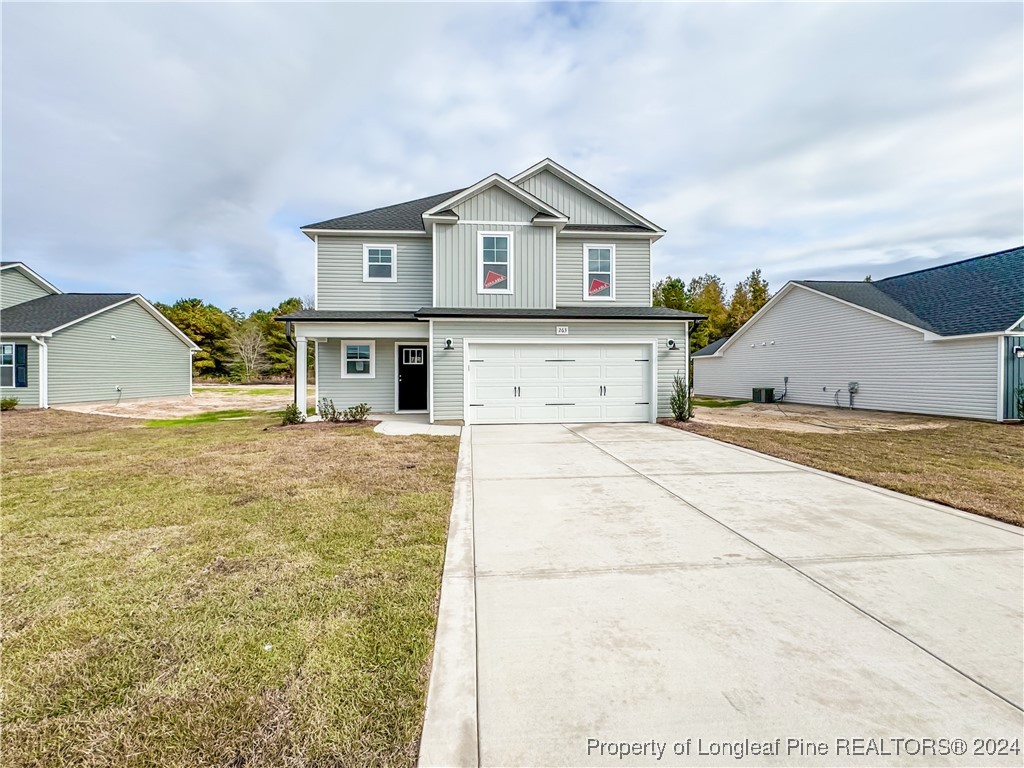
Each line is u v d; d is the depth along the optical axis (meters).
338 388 14.16
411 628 2.57
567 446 8.45
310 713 1.92
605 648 2.41
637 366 11.87
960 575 3.26
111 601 2.85
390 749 1.75
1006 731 1.85
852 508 4.83
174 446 8.45
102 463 6.90
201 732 1.82
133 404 18.86
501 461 7.16
